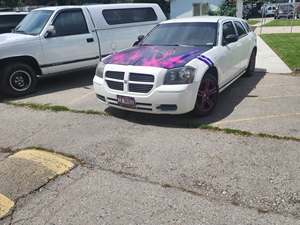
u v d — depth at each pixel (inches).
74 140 213.0
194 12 1316.4
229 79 284.8
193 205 142.2
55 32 336.5
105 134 219.5
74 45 348.8
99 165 179.6
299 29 916.0
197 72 223.6
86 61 362.0
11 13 447.5
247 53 336.2
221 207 140.1
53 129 234.4
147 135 214.2
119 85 230.1
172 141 203.3
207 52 244.8
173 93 214.7
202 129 219.8
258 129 215.3
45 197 153.3
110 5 387.9
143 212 139.3
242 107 261.7
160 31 287.4
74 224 134.9
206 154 184.9
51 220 138.1
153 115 249.1
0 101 312.5
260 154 182.2
